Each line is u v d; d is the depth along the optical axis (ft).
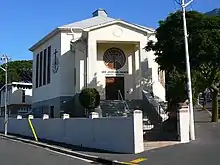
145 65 100.37
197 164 41.55
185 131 57.93
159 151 51.34
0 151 63.57
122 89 103.96
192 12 75.92
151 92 99.09
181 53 75.31
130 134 53.26
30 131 99.25
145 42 100.63
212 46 72.90
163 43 77.87
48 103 118.62
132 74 104.78
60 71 108.37
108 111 90.53
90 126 64.69
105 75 103.35
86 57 100.63
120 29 99.71
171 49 76.28
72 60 109.09
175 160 44.60
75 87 105.60
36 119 94.73
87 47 98.73
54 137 81.82
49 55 120.98
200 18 75.10
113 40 99.14
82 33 100.89
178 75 86.99
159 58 81.76
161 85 103.40
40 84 129.70
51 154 58.34
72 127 72.38
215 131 68.64
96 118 62.69
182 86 78.38
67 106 107.24
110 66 104.12
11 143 81.10
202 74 92.17
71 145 69.92
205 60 74.79
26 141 84.53
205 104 156.56
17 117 113.60
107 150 58.49
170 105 79.46
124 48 105.09
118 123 56.13
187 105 60.08
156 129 67.77
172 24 76.84
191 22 74.79
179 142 57.16
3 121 128.36
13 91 191.31
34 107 134.51
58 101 108.88
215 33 73.56
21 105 192.85
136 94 102.37
